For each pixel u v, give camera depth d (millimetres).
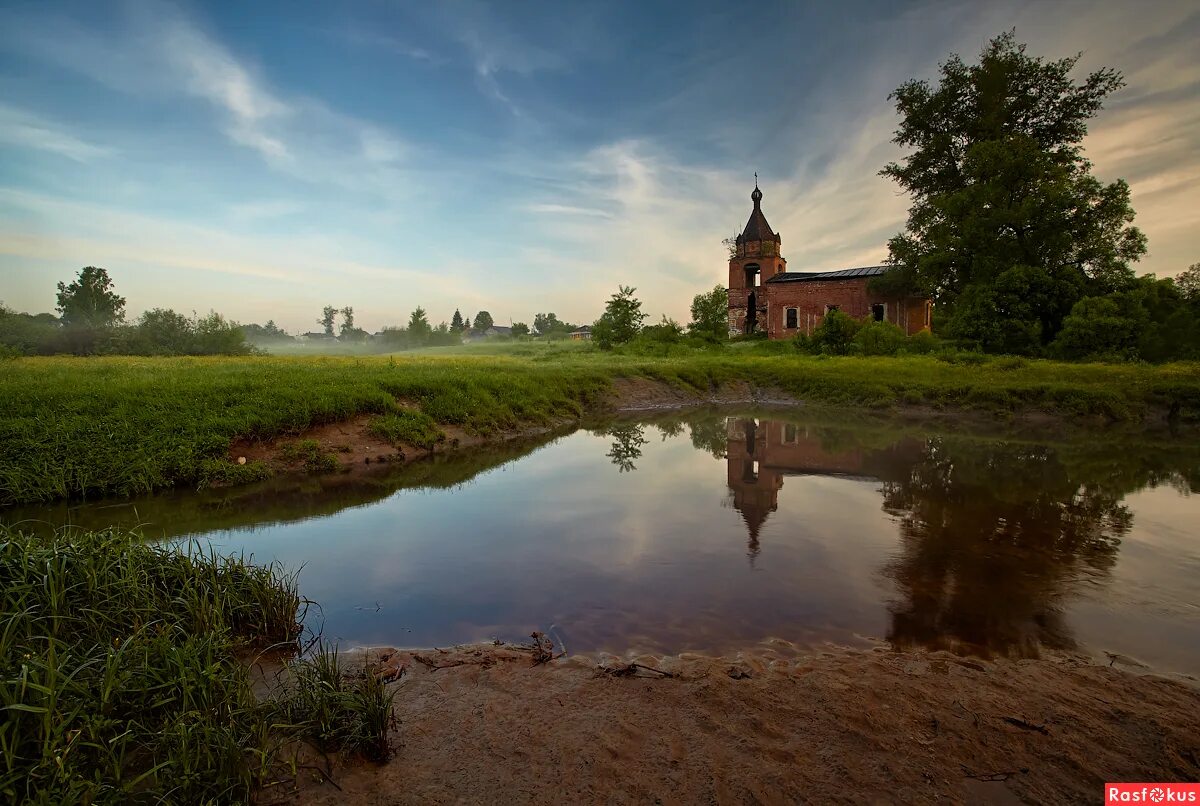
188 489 8562
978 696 3275
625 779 2662
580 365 23938
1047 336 26375
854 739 2912
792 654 3834
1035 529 6586
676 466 10320
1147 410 15414
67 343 27922
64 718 2588
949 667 3631
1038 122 30938
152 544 5766
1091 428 14648
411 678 3562
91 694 2826
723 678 3471
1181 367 18906
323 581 5176
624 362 27016
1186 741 2852
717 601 4688
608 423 16359
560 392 17719
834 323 30922
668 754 2826
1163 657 3814
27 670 2605
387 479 9344
